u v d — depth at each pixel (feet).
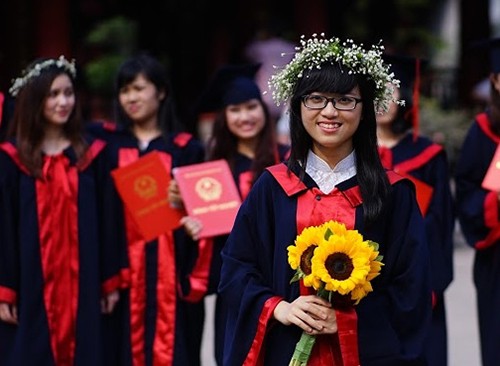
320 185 17.31
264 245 17.52
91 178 25.55
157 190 25.30
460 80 79.71
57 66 24.95
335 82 16.65
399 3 94.94
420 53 85.15
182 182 24.98
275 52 66.64
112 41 81.82
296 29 75.15
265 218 17.56
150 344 26.21
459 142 54.95
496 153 24.35
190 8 93.40
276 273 17.25
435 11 99.19
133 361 26.11
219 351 25.34
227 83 26.37
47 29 63.26
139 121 26.84
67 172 25.26
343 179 17.29
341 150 17.33
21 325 24.70
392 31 95.35
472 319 37.88
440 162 26.45
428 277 17.38
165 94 27.09
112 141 26.86
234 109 26.07
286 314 16.67
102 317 25.73
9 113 26.27
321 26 74.74
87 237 25.18
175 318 26.22
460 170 26.55
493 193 25.40
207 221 24.77
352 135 17.22
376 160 17.33
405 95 26.04
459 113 62.03
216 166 25.30
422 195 25.38
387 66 19.13
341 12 95.55
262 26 87.45
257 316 17.02
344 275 16.08
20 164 24.88
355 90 16.83
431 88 78.07
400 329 17.16
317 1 74.49
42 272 24.81
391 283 17.40
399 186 17.54
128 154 26.53
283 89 17.35
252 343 17.10
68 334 25.08
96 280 25.22
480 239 25.80
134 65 26.45
